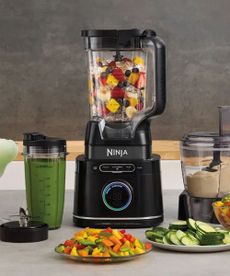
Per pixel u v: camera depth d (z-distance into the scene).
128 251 1.50
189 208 1.94
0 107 4.34
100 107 1.89
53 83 4.34
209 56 4.38
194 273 1.42
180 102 4.39
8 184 3.62
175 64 4.38
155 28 4.36
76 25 4.33
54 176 1.82
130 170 1.84
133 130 1.86
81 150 4.03
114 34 1.84
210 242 1.59
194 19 4.36
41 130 4.36
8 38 4.32
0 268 1.45
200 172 1.91
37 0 4.31
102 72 1.89
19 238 1.68
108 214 1.85
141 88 1.90
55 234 1.78
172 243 1.60
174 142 4.22
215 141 1.89
